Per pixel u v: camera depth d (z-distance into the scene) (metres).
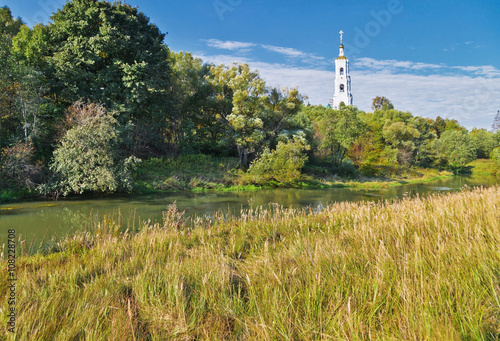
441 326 2.14
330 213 8.68
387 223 5.64
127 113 22.47
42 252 6.69
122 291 3.76
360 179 35.78
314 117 60.31
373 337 2.29
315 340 2.42
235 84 29.64
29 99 18.78
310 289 3.03
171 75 29.84
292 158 27.78
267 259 4.35
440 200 7.89
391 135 49.56
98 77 22.06
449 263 3.20
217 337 2.68
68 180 16.67
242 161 31.03
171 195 19.47
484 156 62.97
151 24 28.02
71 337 2.59
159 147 28.38
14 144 16.69
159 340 2.66
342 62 108.88
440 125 76.00
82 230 9.35
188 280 3.92
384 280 3.03
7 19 27.36
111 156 18.19
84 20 22.22
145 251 5.89
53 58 20.91
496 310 2.28
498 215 4.71
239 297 3.28
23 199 15.80
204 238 7.01
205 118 32.34
